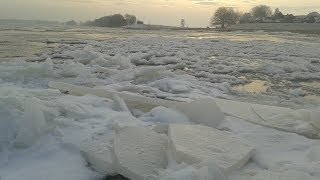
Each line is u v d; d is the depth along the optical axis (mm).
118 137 5566
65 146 5555
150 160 5055
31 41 30234
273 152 5617
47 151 5410
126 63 15016
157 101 8359
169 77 12516
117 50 22469
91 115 6797
